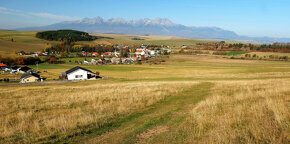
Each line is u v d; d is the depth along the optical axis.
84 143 8.02
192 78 54.03
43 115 13.16
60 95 23.06
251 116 8.99
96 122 10.65
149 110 13.53
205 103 13.41
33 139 8.69
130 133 8.85
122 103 15.85
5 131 9.56
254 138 6.65
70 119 11.20
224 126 7.95
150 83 36.06
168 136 8.01
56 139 8.55
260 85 23.83
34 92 28.06
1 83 58.16
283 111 8.71
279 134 6.64
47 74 82.06
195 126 8.86
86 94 22.09
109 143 7.84
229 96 16.06
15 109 15.87
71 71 67.44
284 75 49.12
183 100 17.17
